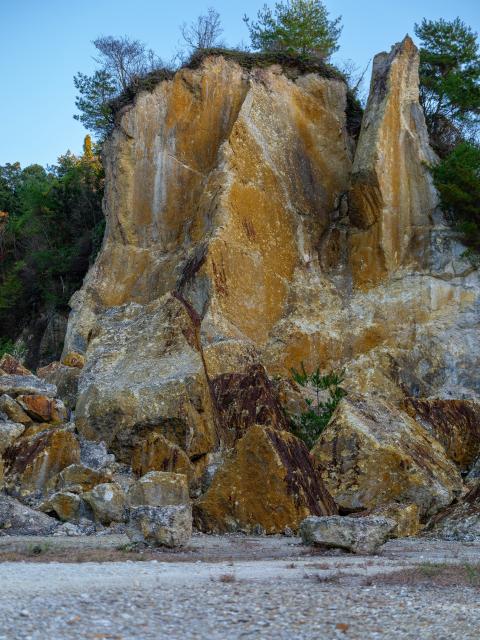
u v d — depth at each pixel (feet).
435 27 141.90
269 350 110.93
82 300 124.06
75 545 53.72
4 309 161.17
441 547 59.16
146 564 44.80
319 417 89.04
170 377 84.79
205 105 128.88
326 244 122.62
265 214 120.16
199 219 119.55
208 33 149.07
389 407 86.17
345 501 74.90
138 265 124.57
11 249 176.35
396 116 124.06
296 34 151.94
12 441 79.66
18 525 64.23
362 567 45.85
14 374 94.43
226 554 51.65
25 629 28.30
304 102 130.52
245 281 113.91
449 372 110.22
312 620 32.24
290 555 51.78
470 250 118.01
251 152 122.93
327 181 127.95
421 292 115.75
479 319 114.21
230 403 88.63
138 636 28.63
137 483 65.82
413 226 120.67
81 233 167.84
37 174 225.35
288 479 66.18
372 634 30.58
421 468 76.89
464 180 118.11
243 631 30.17
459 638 30.35
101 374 88.43
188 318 90.07
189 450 81.92
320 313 115.65
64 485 73.20
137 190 128.06
